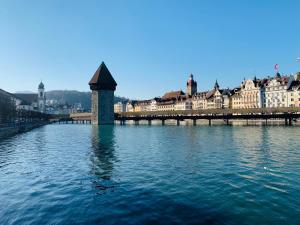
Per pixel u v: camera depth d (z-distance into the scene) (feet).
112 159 90.63
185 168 74.23
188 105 552.82
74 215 42.65
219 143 129.49
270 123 323.57
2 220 41.81
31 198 51.44
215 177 63.82
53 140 165.07
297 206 44.57
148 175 67.00
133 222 39.37
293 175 64.75
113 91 346.54
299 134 170.71
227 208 44.19
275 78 399.44
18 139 175.52
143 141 146.30
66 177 67.00
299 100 360.89
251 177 63.31
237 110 296.71
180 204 46.26
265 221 39.19
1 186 60.13
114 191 54.39
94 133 217.97
